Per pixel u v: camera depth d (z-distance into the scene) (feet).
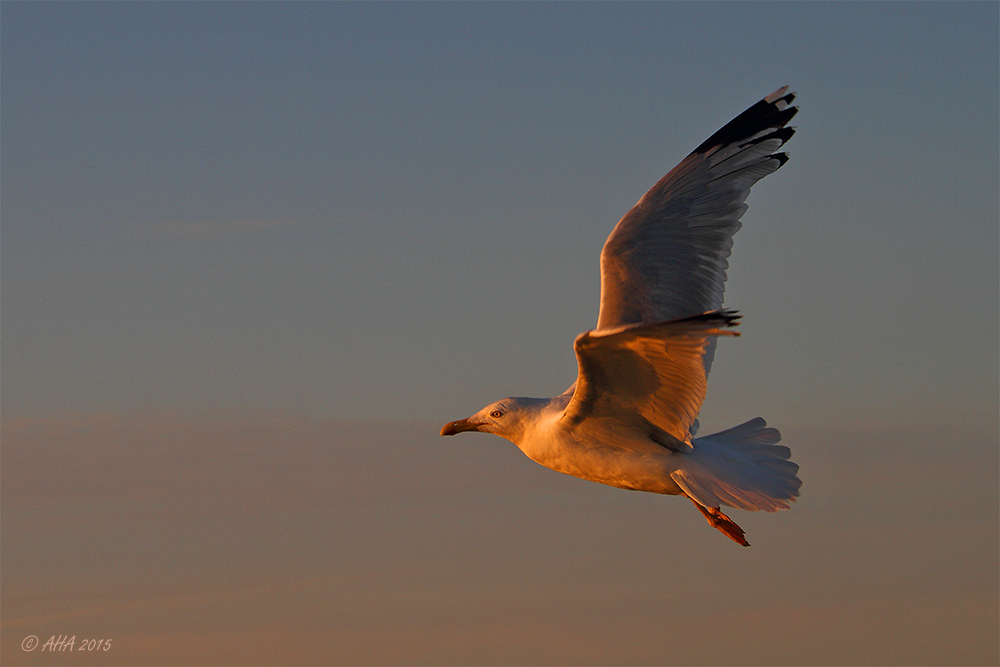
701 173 47.60
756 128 48.16
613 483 40.47
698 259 45.98
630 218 46.50
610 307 44.45
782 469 41.78
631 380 36.11
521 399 41.27
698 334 31.17
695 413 36.78
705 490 39.34
